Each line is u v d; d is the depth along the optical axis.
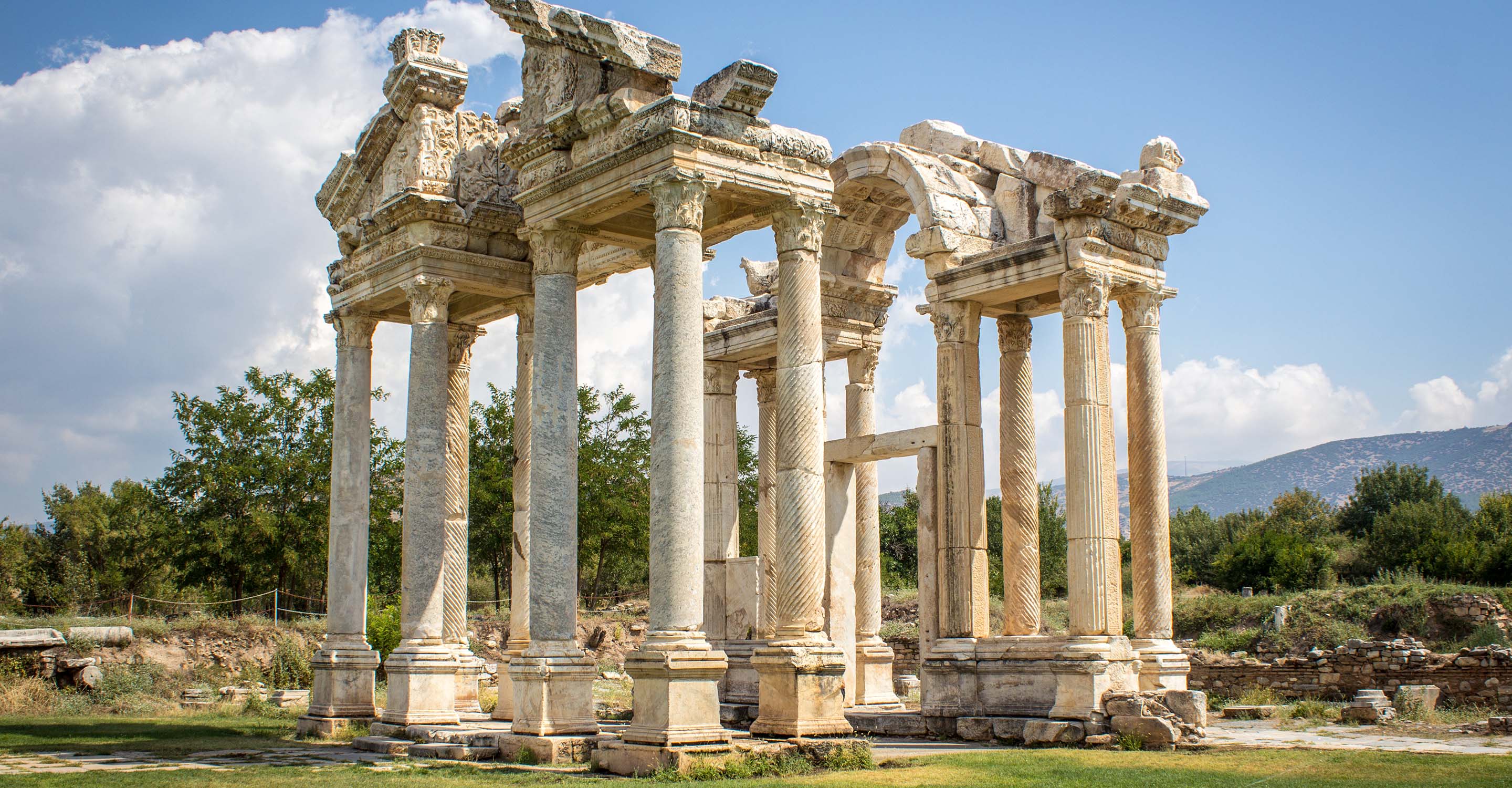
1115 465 22.94
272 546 49.28
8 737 23.16
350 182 25.16
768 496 29.42
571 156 19.59
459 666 24.41
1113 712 20.48
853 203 27.38
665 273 17.66
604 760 16.92
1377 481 75.88
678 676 16.66
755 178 18.64
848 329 27.94
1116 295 24.05
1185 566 72.06
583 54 18.84
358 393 25.14
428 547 22.14
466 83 23.38
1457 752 17.78
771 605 27.33
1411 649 28.81
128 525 71.00
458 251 23.09
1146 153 24.58
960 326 24.78
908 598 48.72
